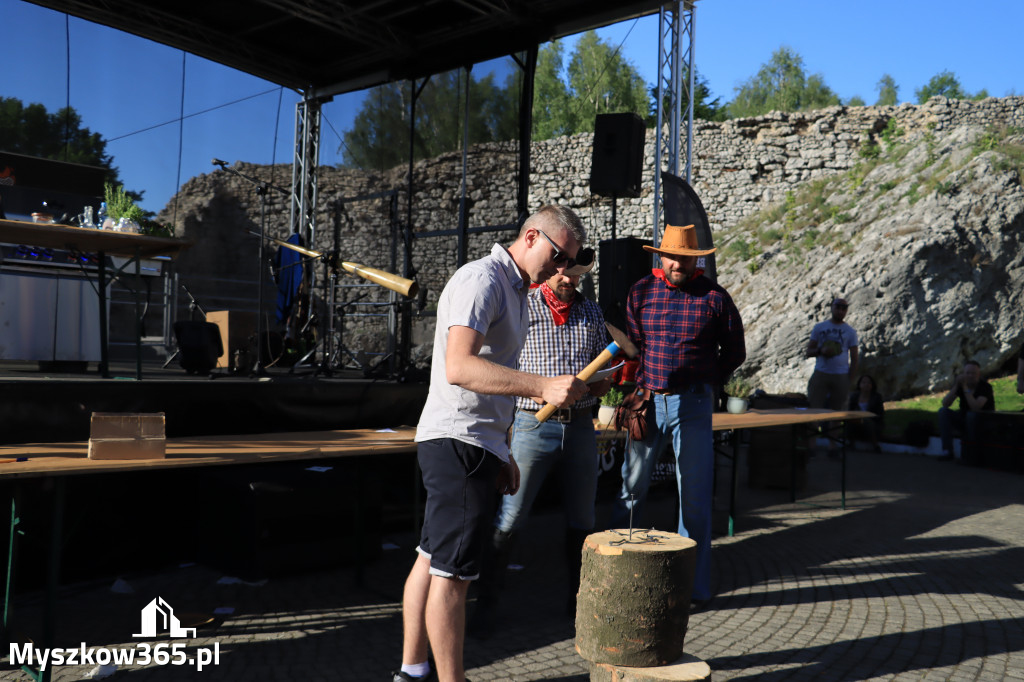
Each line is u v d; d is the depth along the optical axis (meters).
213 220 9.47
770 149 18.67
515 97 8.30
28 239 4.58
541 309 3.43
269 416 4.50
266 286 9.99
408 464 5.37
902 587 4.14
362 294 9.34
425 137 9.16
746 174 18.78
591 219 18.39
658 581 2.54
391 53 8.90
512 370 2.15
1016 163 13.87
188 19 8.41
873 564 4.64
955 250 13.00
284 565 4.04
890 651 3.18
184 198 9.16
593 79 30.27
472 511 2.34
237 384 4.34
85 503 3.97
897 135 17.97
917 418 12.21
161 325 9.14
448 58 8.79
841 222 14.91
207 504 4.23
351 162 9.80
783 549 5.03
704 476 3.70
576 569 3.49
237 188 9.62
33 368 6.38
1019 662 3.08
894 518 6.16
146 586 3.92
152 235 4.91
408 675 2.49
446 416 2.38
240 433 4.39
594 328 3.50
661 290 3.74
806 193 17.19
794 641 3.29
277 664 2.90
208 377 5.88
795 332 13.26
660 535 2.80
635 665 2.55
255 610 3.55
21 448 3.16
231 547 4.07
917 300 12.99
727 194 18.92
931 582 4.25
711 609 3.73
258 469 4.29
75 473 2.59
